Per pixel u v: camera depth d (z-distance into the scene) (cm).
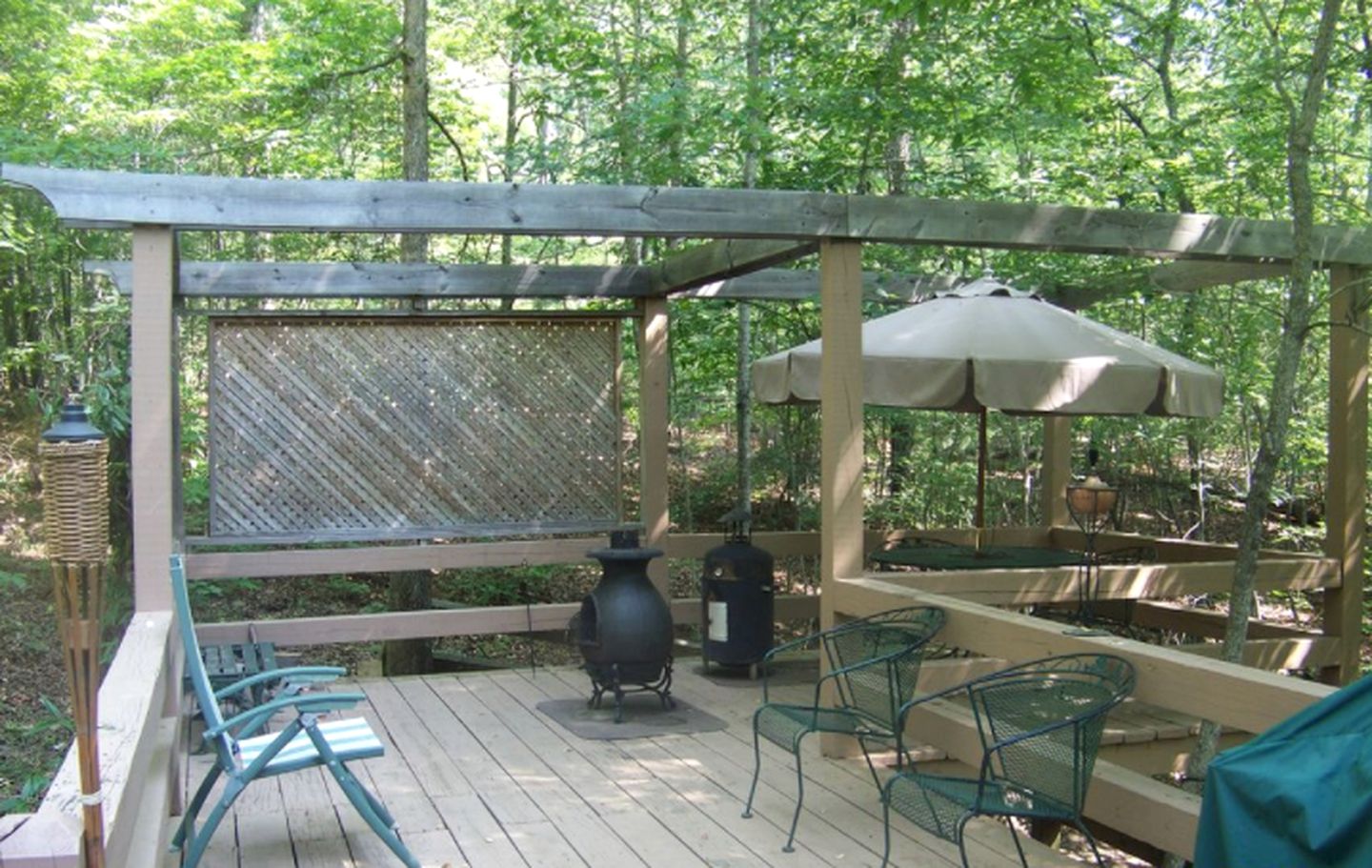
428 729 512
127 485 869
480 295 645
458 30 1249
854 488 470
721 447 1323
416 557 654
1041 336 530
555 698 570
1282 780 229
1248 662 555
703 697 570
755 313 1009
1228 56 877
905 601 425
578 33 877
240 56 937
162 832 304
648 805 406
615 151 895
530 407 673
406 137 862
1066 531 732
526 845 367
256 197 407
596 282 661
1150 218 500
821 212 455
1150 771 441
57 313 982
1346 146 895
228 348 625
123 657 320
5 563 922
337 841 371
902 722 344
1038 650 361
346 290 629
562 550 679
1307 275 511
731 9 962
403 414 652
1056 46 790
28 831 169
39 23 878
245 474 627
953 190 869
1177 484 1088
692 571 1138
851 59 839
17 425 1092
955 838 290
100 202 394
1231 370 890
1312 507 1028
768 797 416
